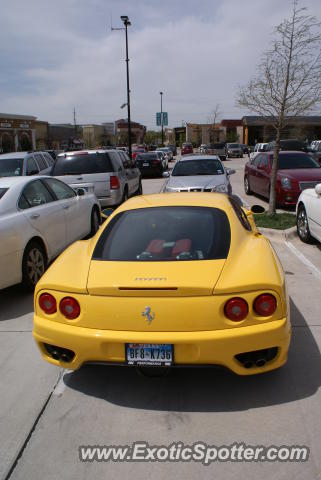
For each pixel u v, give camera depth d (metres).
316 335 4.17
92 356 3.06
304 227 7.73
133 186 13.37
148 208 4.04
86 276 3.21
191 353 2.94
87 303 3.05
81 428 3.01
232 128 72.62
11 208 5.54
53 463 2.69
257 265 3.20
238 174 24.34
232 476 2.54
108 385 3.51
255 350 2.95
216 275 3.05
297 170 11.55
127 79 23.38
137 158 25.14
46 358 3.32
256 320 2.95
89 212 7.91
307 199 7.44
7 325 4.72
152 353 2.98
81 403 3.29
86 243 4.04
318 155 21.27
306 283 5.62
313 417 3.01
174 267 3.18
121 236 3.67
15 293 5.71
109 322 3.00
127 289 2.95
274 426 2.94
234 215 3.95
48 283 3.21
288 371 3.59
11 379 3.65
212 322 2.91
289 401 3.20
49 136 56.66
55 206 6.55
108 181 10.38
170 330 2.93
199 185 9.77
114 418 3.10
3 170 10.60
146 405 3.23
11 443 2.88
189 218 3.80
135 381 3.55
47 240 6.05
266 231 8.30
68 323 3.12
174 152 59.97
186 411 3.14
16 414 3.18
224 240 3.49
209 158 11.59
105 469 2.63
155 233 3.64
